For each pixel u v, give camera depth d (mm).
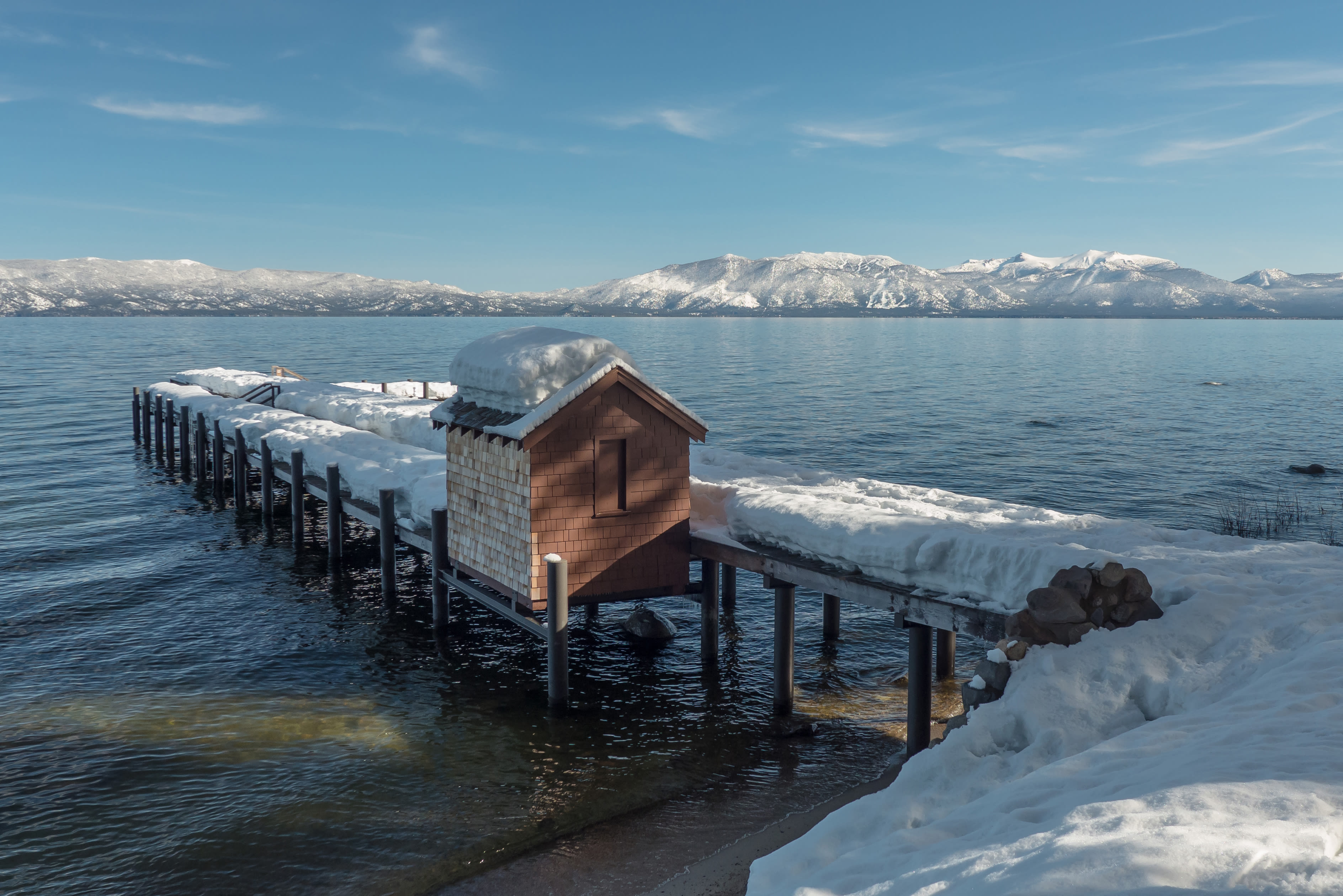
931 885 5574
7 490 34750
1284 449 48125
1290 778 5949
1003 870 5391
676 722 15203
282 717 15453
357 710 15773
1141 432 54406
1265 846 4973
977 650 18859
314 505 32594
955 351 155625
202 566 24922
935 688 16562
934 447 48562
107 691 16531
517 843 11461
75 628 19984
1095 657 9562
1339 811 5371
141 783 13023
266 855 11234
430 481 20562
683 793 12766
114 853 11289
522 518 15273
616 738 14633
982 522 14750
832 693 16484
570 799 12633
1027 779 7316
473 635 19625
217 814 12195
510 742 14484
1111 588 10125
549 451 14953
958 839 6422
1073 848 5352
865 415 61812
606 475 15492
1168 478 40125
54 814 12164
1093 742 8445
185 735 14664
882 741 14414
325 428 28469
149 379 80562
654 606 21922
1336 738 6652
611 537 15594
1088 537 13758
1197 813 5566
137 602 21828
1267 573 11711
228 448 33188
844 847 7320
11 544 27016
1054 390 81062
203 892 10492
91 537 27938
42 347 134125
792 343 184250
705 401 70625
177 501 33156
